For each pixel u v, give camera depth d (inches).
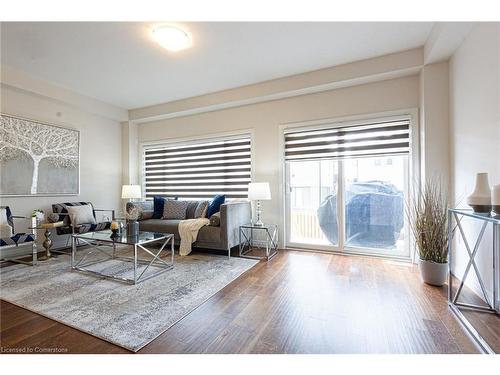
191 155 194.5
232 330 68.8
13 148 143.9
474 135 90.7
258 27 101.2
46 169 159.0
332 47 116.6
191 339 64.9
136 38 108.2
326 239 152.2
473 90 91.0
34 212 135.9
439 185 111.7
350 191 145.9
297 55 123.3
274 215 161.5
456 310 77.5
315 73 139.2
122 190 191.3
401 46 116.2
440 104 112.8
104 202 195.2
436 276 97.4
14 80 136.8
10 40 109.0
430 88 114.4
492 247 80.4
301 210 158.6
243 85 158.1
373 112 135.1
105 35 105.9
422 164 120.1
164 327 69.9
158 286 98.5
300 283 101.8
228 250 137.9
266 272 115.0
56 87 157.2
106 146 197.3
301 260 133.6
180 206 176.1
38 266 123.3
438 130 112.9
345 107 141.9
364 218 143.0
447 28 91.0
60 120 167.8
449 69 111.0
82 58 124.8
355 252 142.9
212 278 107.2
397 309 79.6
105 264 125.4
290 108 156.5
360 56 124.8
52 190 161.8
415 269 118.2
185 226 145.6
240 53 121.2
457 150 103.7
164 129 201.9
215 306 82.4
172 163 202.5
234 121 174.2
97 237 117.2
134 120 203.6
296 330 68.7
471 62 92.1
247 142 173.3
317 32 105.0
